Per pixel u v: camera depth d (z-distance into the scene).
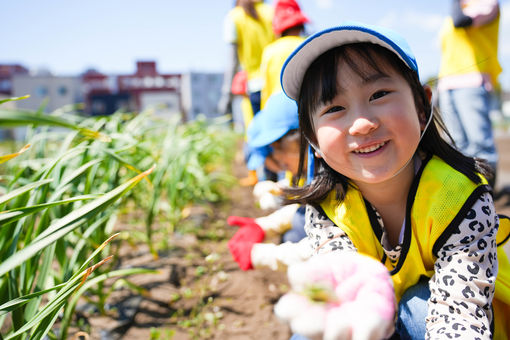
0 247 0.87
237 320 1.47
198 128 3.50
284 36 2.48
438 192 0.88
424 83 0.95
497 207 2.62
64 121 0.58
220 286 1.70
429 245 0.90
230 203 3.23
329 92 0.85
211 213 2.77
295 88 0.99
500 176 3.93
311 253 1.06
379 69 0.83
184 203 2.55
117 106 36.19
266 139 1.56
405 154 0.84
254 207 3.12
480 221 0.84
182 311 1.50
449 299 0.82
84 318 1.41
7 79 35.25
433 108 0.94
